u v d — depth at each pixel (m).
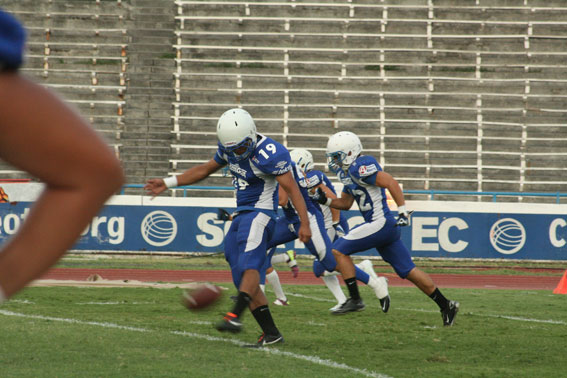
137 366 14.58
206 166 18.84
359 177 23.30
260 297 17.80
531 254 56.12
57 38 80.44
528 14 82.31
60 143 2.02
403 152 73.12
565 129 74.88
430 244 55.94
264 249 17.58
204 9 82.44
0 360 14.99
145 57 79.38
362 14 82.44
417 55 79.69
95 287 34.19
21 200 54.50
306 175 27.03
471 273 50.78
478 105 76.75
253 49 79.94
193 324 21.52
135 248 55.91
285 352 16.73
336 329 21.33
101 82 77.69
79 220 2.05
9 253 2.02
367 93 77.00
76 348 16.64
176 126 75.25
